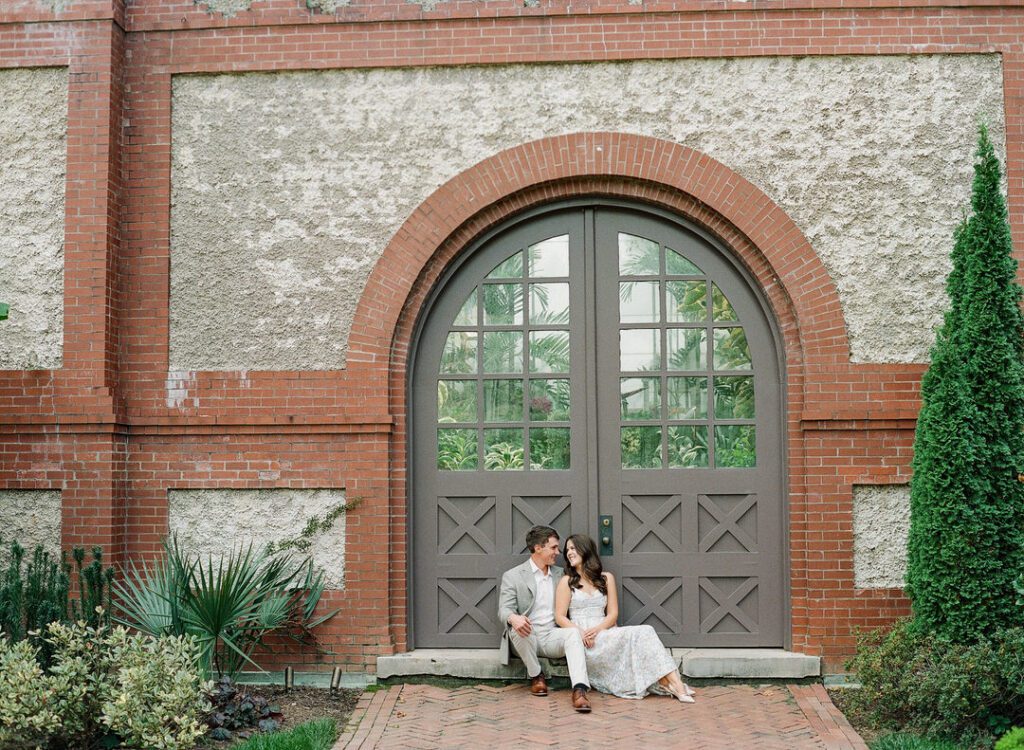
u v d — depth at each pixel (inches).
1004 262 243.3
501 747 218.5
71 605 274.1
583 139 284.7
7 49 286.8
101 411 277.3
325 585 278.5
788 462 280.4
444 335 291.3
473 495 287.4
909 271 279.1
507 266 291.9
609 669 258.2
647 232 290.0
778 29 284.4
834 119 283.3
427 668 271.3
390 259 283.9
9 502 279.4
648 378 288.7
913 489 249.0
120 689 211.0
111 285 283.4
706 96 285.1
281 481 281.0
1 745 196.9
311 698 260.1
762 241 280.5
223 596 241.6
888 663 235.9
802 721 237.1
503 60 286.0
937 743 217.0
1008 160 280.7
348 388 281.4
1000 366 239.6
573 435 287.3
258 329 285.0
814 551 273.1
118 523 279.0
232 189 288.0
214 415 282.4
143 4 290.5
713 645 281.1
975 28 283.4
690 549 283.9
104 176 282.8
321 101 288.7
